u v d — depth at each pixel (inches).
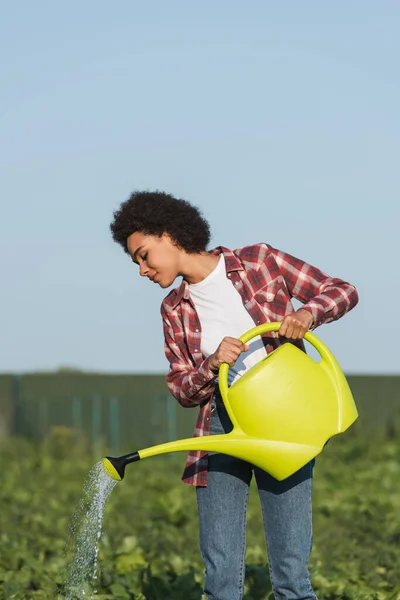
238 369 215.9
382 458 710.5
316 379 205.2
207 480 215.2
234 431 205.2
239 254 217.5
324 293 211.2
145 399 823.1
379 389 810.2
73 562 239.9
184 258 214.5
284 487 209.2
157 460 733.3
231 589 214.1
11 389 841.5
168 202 212.5
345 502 481.1
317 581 288.7
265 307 215.2
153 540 380.5
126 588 284.4
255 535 400.5
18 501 513.0
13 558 328.8
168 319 221.8
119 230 215.8
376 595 280.2
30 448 783.7
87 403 832.9
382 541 376.2
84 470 684.7
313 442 202.7
